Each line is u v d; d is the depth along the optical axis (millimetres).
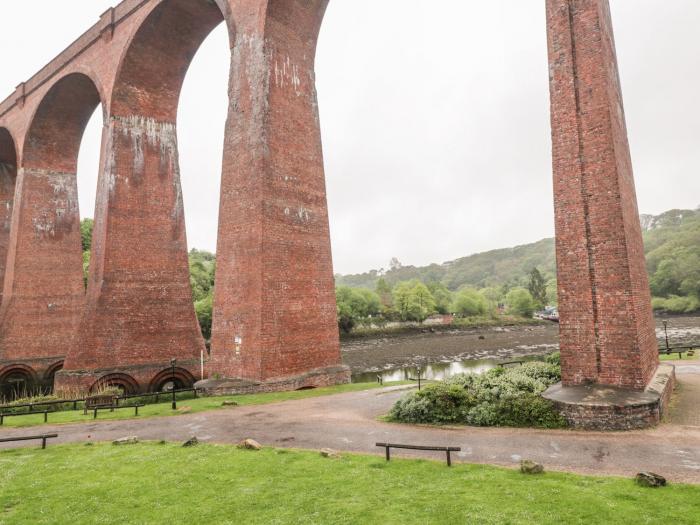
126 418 13727
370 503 6469
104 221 21609
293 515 6246
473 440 9352
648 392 10289
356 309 71000
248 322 16984
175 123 24078
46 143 28938
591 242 11133
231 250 18000
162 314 22344
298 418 12523
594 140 11180
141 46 22297
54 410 17406
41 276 27844
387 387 18344
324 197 19609
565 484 6711
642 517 5570
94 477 8141
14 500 7223
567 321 11391
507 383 11727
